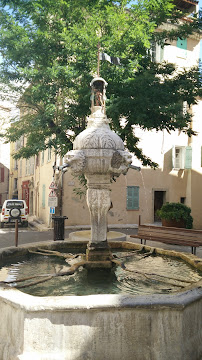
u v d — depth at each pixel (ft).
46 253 20.12
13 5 36.96
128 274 16.48
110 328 10.09
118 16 34.19
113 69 33.17
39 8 36.32
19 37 37.68
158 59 67.31
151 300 10.40
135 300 10.36
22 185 101.60
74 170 16.11
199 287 12.03
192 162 70.95
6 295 11.06
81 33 32.96
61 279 15.46
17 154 46.52
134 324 10.19
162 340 10.30
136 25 34.30
